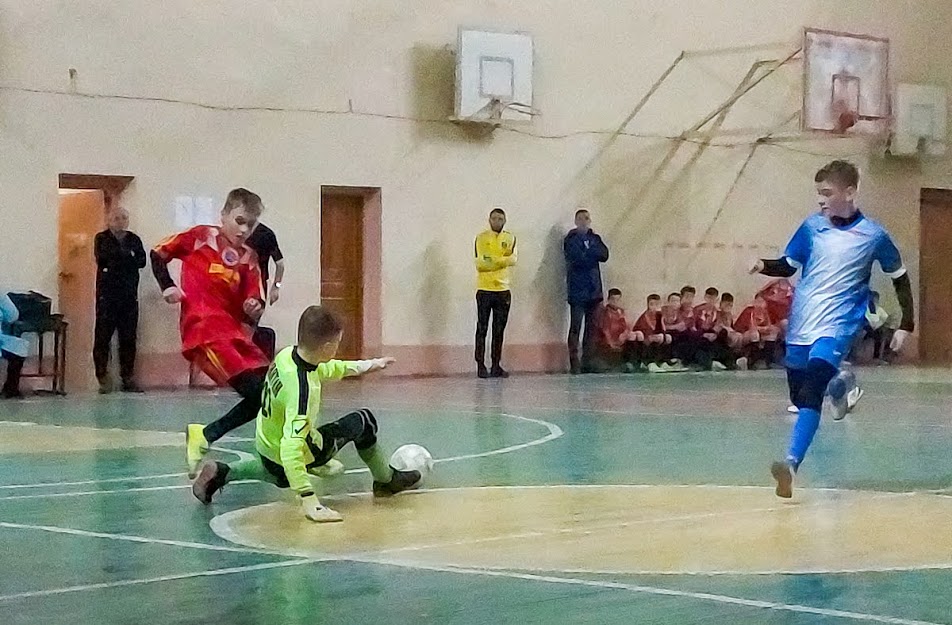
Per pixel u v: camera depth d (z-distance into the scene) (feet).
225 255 27.48
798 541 20.38
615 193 76.84
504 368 73.05
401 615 15.33
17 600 16.25
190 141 63.31
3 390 57.31
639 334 75.61
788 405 49.80
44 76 59.62
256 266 27.86
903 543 20.24
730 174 81.15
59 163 60.03
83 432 39.55
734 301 81.56
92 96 60.80
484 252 69.97
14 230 59.00
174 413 47.14
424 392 58.08
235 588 16.89
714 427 40.50
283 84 65.82
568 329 75.36
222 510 23.68
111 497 25.41
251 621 15.06
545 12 73.97
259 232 49.32
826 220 26.35
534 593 16.55
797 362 26.04
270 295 49.52
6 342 56.75
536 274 74.18
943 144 88.17
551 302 74.79
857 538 20.65
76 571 18.10
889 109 83.35
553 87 74.33
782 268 26.73
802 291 26.20
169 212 62.80
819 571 17.99
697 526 21.79
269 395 23.17
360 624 14.89
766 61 82.23
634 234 77.56
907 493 25.91
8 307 57.26
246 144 64.85
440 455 32.60
